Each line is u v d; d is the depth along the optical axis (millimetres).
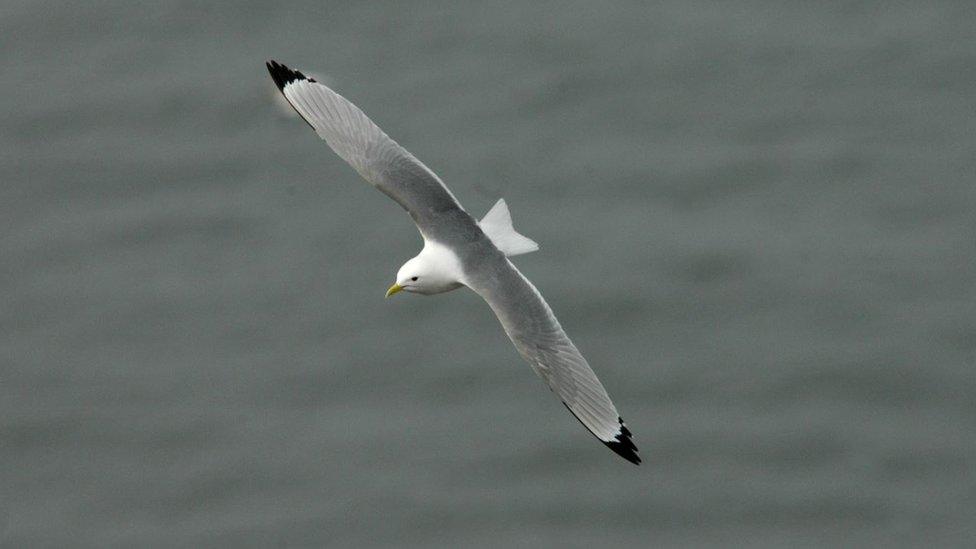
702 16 33469
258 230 28359
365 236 28109
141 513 23672
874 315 26141
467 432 24500
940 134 30016
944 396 24797
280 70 14055
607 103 31078
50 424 25156
